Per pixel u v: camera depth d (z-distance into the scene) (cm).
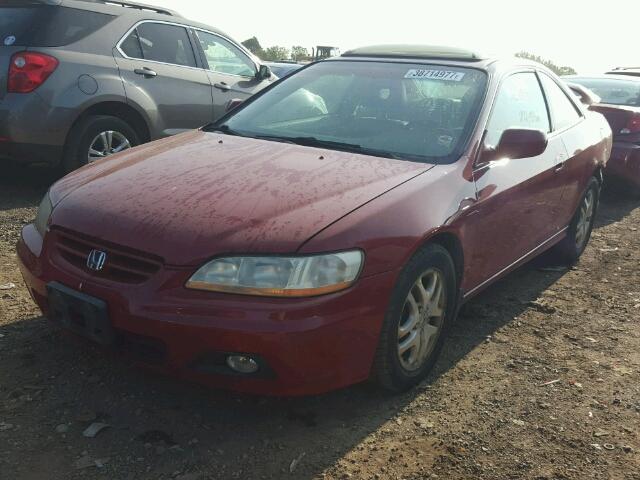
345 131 377
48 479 244
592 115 554
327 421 293
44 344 337
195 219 268
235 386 259
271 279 252
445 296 329
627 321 425
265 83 777
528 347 380
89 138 602
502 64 417
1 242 482
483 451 278
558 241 494
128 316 258
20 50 562
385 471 262
